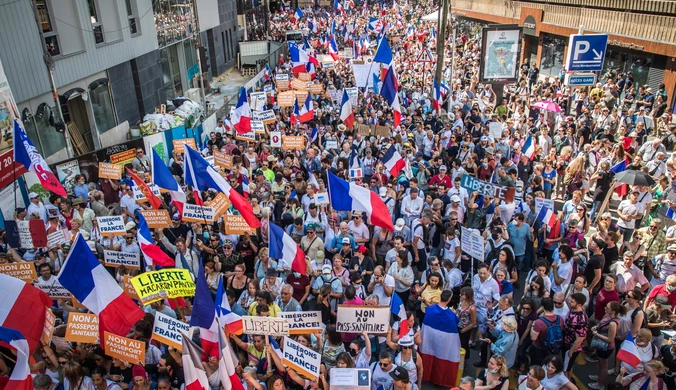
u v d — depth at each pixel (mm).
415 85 26281
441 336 7602
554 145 16172
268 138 17844
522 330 7742
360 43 39219
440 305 7656
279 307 7738
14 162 10148
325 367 6914
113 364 6930
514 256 9797
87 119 20156
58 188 10578
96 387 6527
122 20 22391
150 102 25625
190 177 9734
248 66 43625
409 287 8914
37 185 13211
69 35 18516
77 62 18953
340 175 13039
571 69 18938
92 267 6750
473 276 8586
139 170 14211
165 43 28266
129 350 6395
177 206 10078
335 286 8250
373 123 18641
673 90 22203
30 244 9680
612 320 7555
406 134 16641
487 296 8156
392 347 7223
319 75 28625
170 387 6602
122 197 12070
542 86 26219
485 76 21641
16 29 15562
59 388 6875
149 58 25594
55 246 9633
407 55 36062
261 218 10898
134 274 8945
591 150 14578
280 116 20172
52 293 8141
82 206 11461
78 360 6902
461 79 29625
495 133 16391
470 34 49625
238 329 7016
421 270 10086
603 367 7730
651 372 6484
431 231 10453
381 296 8195
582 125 17625
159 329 6762
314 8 83875
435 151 15438
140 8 24328
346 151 15117
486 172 13773
